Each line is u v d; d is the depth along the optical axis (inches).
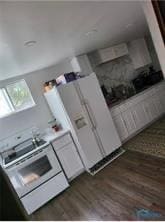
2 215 25.0
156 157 120.7
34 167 112.3
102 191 106.8
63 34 83.7
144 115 172.1
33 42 80.2
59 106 126.9
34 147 121.5
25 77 141.2
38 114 144.6
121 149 147.3
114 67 186.4
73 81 126.7
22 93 141.8
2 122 130.8
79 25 78.8
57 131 139.1
